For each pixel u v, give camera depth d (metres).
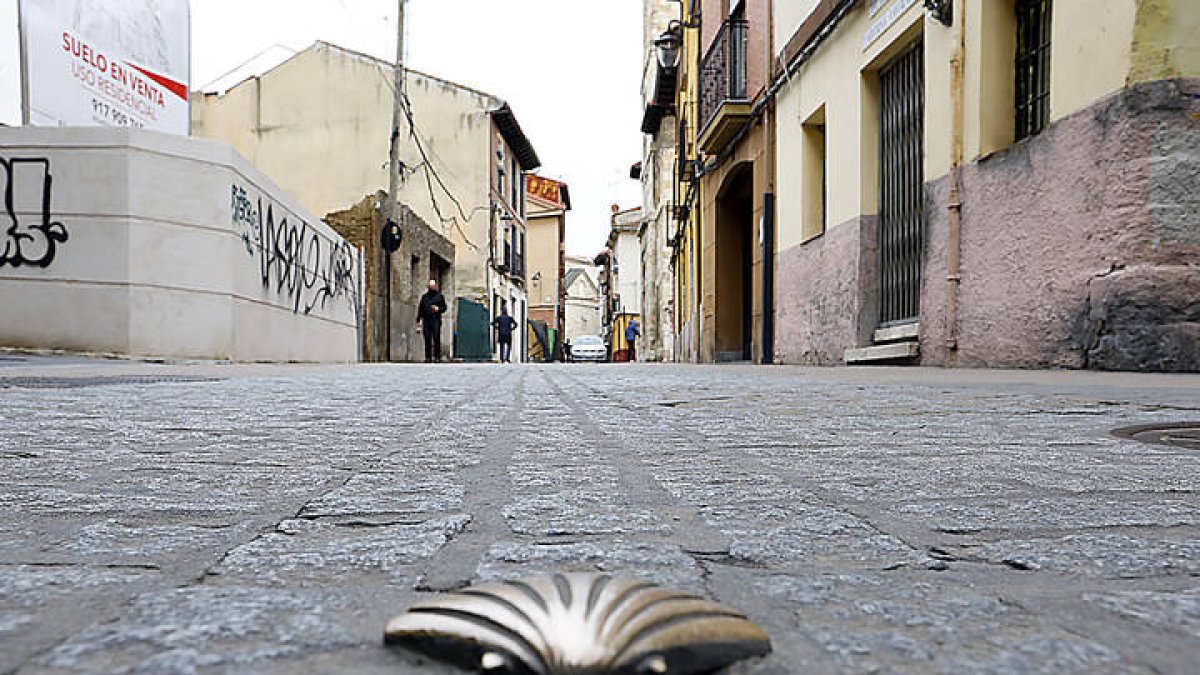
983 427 2.61
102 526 1.21
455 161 30.05
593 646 0.52
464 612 0.62
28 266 8.78
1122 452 2.03
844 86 10.12
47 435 2.38
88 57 11.07
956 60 7.45
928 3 7.75
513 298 38.09
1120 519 1.26
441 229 29.89
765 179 13.24
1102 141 5.75
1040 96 6.84
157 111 13.08
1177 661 0.67
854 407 3.37
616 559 1.01
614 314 46.88
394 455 2.00
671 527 1.21
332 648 0.68
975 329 7.27
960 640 0.71
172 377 5.73
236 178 9.84
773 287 13.22
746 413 3.14
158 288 9.09
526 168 40.75
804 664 0.64
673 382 5.65
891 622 0.76
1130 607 0.81
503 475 1.70
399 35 21.59
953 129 7.50
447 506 1.37
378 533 1.17
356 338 17.14
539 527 1.21
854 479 1.64
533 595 0.61
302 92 28.75
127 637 0.72
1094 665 0.66
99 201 8.83
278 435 2.41
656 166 30.05
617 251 46.66
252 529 1.20
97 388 4.34
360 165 28.69
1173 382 4.59
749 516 1.28
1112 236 5.66
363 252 18.12
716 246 16.44
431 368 10.45
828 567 0.98
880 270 9.59
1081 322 5.94
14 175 8.77
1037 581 0.92
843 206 10.14
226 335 9.63
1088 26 5.88
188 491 1.51
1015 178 6.70
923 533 1.17
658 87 24.39
